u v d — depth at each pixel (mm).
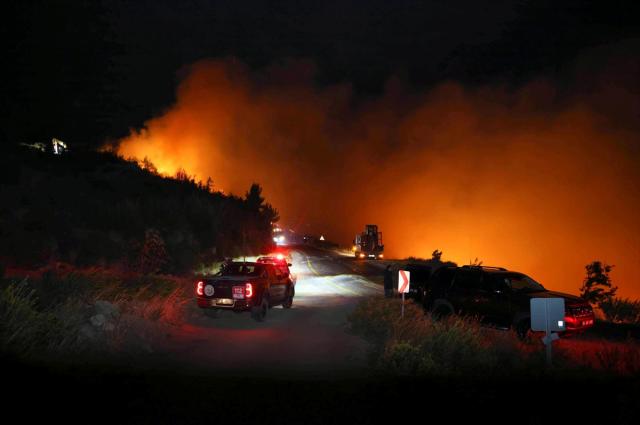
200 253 36094
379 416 5582
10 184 31484
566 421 5453
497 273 15289
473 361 9234
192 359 10672
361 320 14852
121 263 25922
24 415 5070
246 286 16391
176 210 39688
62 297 12156
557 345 12391
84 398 5762
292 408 5797
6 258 22625
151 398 5988
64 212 30172
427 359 8922
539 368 8469
